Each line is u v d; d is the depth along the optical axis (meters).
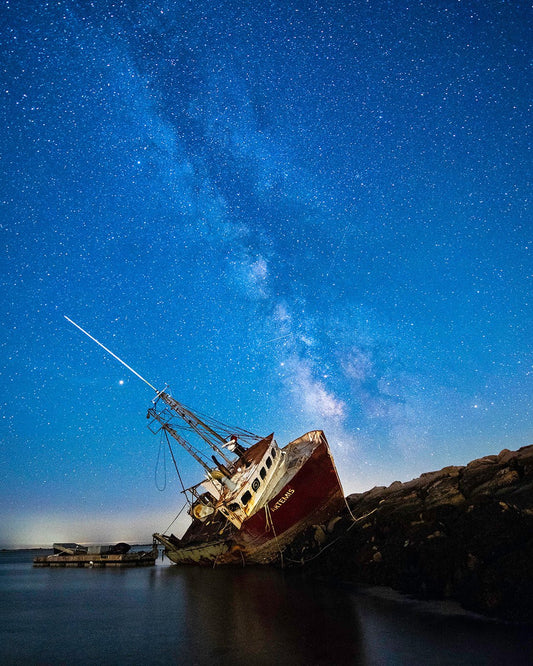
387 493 37.62
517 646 11.51
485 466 29.12
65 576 40.19
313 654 12.21
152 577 35.03
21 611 22.38
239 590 24.39
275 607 18.91
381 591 20.20
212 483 36.41
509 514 18.83
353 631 14.16
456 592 17.00
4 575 43.22
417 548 20.64
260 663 11.74
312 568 28.78
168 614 19.66
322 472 34.66
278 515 32.88
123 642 15.09
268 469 34.50
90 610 21.89
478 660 10.81
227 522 38.00
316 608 18.05
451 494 26.22
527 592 14.18
